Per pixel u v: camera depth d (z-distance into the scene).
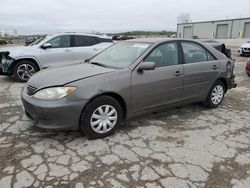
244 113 4.88
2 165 2.92
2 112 4.67
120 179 2.71
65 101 3.25
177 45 4.41
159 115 4.64
